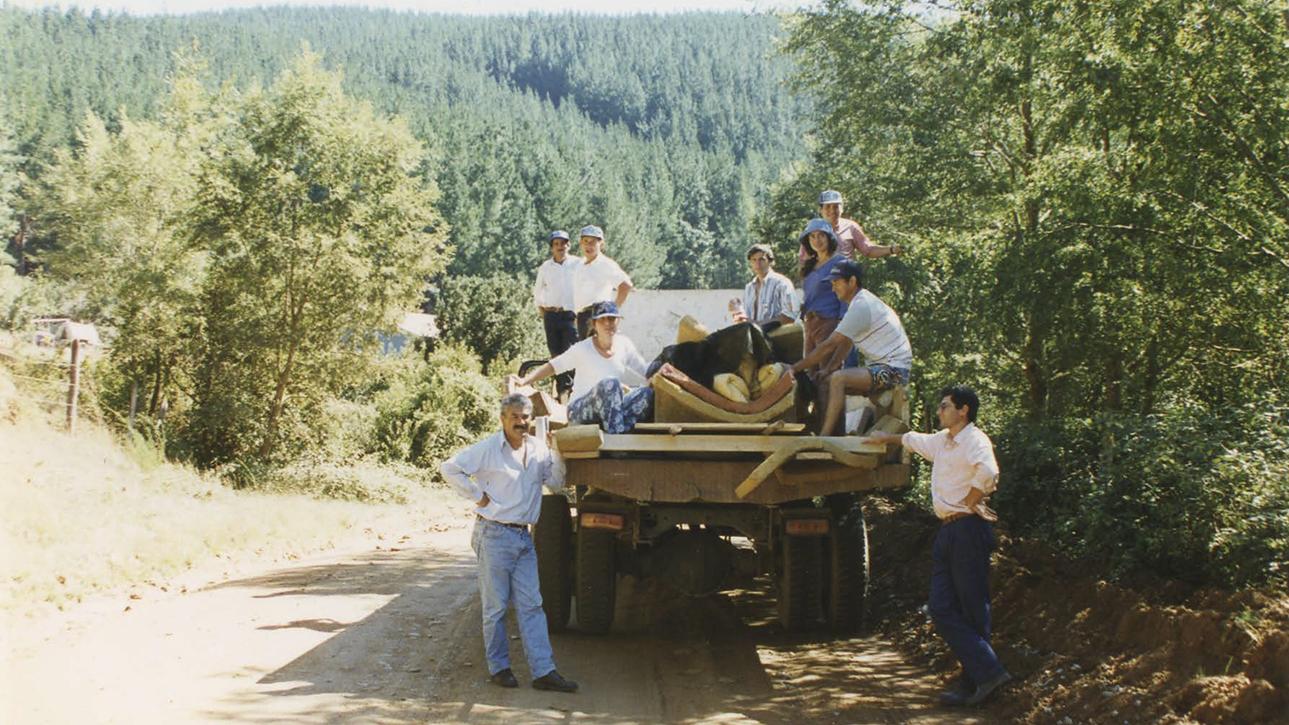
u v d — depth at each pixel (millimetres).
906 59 20828
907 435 7270
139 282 26281
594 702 6781
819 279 9633
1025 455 10781
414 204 27891
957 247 14539
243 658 7578
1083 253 11477
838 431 7945
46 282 45094
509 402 7004
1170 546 7543
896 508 13086
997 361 16688
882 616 9258
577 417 8078
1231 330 11195
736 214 142250
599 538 8367
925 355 16469
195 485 19031
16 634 8234
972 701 6797
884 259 16500
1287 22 10656
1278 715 5258
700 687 7234
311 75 27297
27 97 111750
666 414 7805
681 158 161625
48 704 6289
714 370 8039
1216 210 11156
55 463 16469
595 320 8719
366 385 30078
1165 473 7820
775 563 8633
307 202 27109
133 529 13039
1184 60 10773
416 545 15062
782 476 7574
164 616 9055
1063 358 12562
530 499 7121
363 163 27359
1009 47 15031
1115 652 6746
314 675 7156
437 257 28281
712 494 7676
